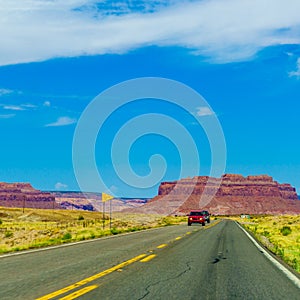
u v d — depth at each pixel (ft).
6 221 521.65
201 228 241.14
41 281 55.88
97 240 136.26
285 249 122.42
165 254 93.61
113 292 49.14
